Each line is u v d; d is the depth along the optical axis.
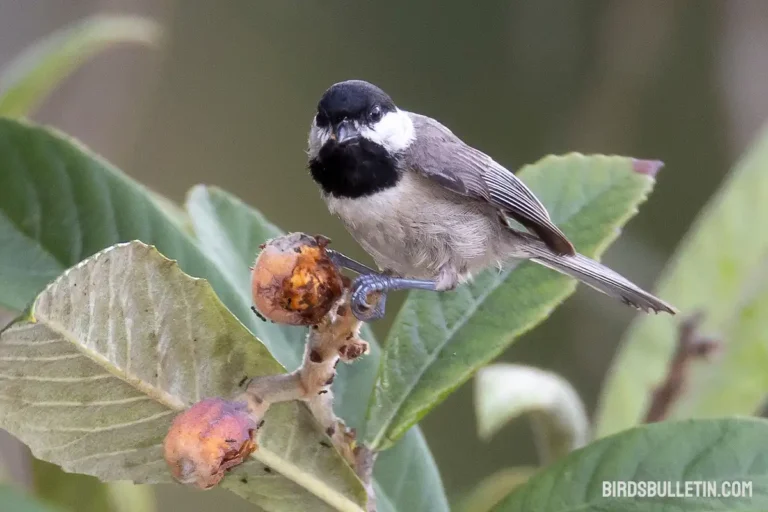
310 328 2.36
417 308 2.41
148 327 2.36
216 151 3.58
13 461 2.48
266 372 2.37
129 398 2.36
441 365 2.39
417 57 3.57
